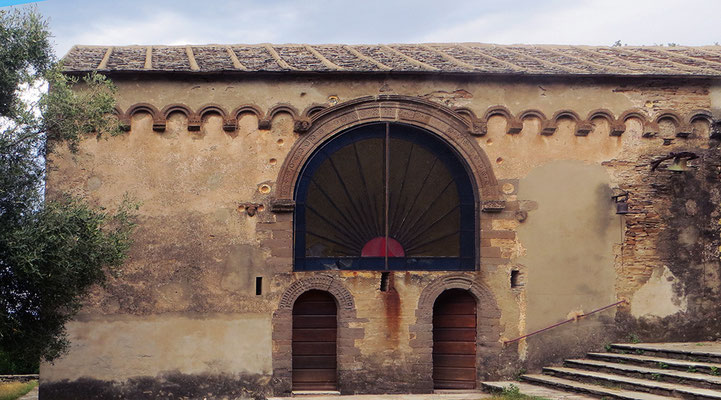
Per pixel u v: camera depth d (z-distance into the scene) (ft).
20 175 47.67
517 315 63.21
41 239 46.24
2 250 45.47
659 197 65.16
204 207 61.77
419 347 62.08
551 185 64.34
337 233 63.05
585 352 63.52
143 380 60.13
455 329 63.98
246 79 62.75
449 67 64.44
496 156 64.08
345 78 63.36
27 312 49.73
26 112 48.49
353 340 61.72
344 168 63.41
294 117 62.49
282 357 61.11
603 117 65.10
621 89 65.41
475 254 63.72
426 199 63.98
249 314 61.26
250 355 60.95
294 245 62.49
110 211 61.05
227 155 62.28
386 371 61.77
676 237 65.10
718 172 65.77
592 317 63.87
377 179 63.62
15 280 47.42
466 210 64.08
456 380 63.62
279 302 61.52
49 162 54.19
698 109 65.67
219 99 62.44
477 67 64.75
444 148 64.23
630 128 65.31
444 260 63.62
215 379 60.59
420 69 63.31
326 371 62.80
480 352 62.75
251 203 62.03
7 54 47.80
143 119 61.93
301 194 62.80
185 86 62.34
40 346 50.26
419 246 63.62
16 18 49.32
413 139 64.03
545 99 64.80
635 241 64.75
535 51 73.46
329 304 63.16
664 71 65.31
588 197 64.64
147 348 60.39
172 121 62.18
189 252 61.31
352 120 63.00
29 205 47.29
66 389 59.57
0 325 46.98
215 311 61.11
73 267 47.60
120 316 60.44
